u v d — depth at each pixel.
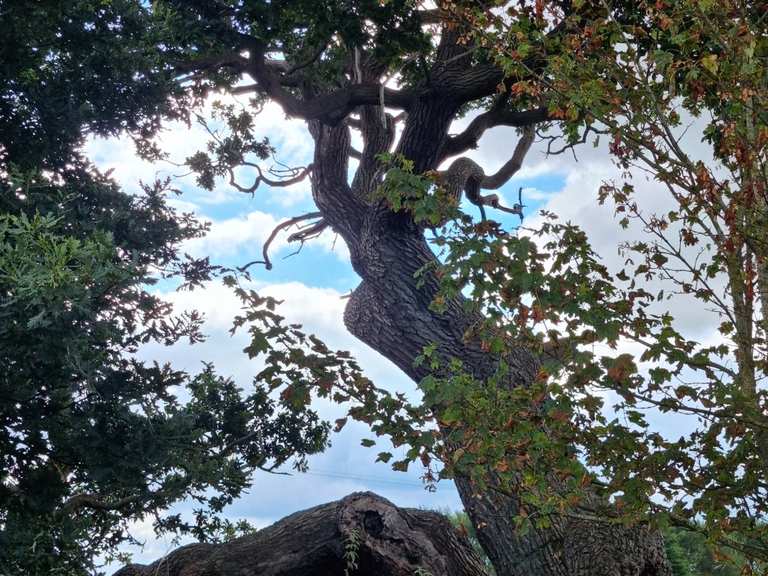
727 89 4.40
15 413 7.85
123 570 8.35
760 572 4.41
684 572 13.41
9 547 7.62
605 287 4.76
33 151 8.58
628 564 8.37
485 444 4.38
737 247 4.62
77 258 6.80
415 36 10.26
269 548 7.80
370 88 11.57
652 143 4.68
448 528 8.43
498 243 4.21
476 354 10.41
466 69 11.02
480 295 4.25
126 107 9.03
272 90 11.66
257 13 9.86
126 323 9.02
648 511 4.41
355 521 7.58
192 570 7.82
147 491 8.56
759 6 4.70
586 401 4.35
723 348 4.56
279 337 4.81
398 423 4.86
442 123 11.02
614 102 4.61
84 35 8.79
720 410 4.38
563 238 4.75
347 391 4.88
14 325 6.85
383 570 7.44
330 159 13.04
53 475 8.23
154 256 9.89
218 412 11.14
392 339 11.14
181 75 11.36
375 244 11.63
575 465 4.26
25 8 8.16
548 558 8.60
